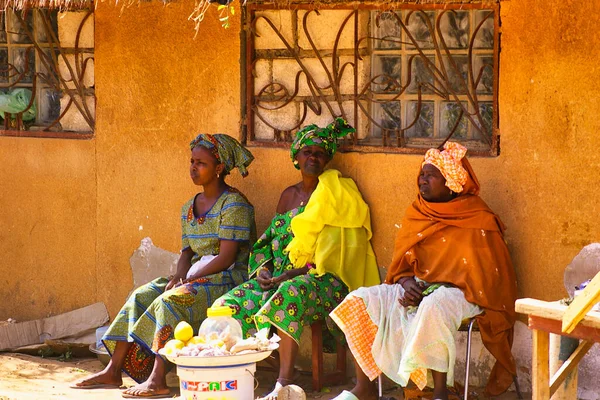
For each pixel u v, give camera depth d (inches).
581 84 254.2
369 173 286.8
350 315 253.0
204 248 292.5
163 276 319.3
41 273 335.0
